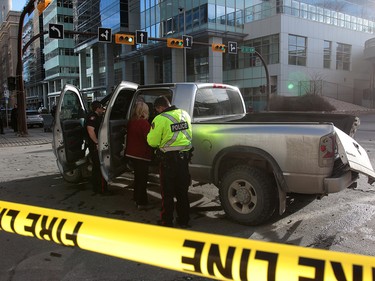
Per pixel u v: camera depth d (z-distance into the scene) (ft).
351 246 13.02
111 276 11.26
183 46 73.72
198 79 136.87
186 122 14.93
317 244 13.25
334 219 15.88
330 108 106.63
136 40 69.36
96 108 19.85
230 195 15.47
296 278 5.16
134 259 6.22
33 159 35.68
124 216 16.87
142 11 146.20
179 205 15.17
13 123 70.49
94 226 6.75
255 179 14.65
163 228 6.44
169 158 14.61
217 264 5.66
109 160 17.42
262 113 20.76
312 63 125.49
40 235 7.25
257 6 123.03
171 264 5.98
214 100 19.84
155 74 154.30
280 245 5.66
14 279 11.12
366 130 63.98
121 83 18.07
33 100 363.15
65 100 22.86
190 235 6.14
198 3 118.11
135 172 17.49
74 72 251.39
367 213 16.63
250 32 123.65
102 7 167.84
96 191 21.01
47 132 75.25
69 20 246.68
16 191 22.02
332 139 13.58
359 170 14.08
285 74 116.98
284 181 14.33
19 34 62.08
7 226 7.65
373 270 4.91
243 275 5.48
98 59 193.98
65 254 12.85
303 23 120.98
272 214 15.15
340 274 4.97
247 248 5.64
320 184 13.76
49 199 20.01
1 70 333.83
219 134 15.76
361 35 143.64
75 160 21.76
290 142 14.10
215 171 16.08
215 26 117.50
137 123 17.06
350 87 139.33
